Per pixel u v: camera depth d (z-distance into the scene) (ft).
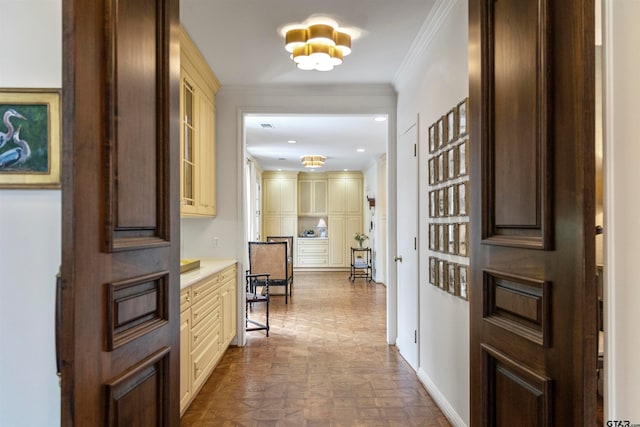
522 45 3.51
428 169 9.28
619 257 2.64
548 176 3.08
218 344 10.55
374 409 8.48
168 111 4.06
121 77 3.18
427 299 9.46
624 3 2.60
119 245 3.09
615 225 2.67
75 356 2.63
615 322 2.66
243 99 12.87
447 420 7.97
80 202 2.69
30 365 3.34
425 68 9.47
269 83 12.53
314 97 12.88
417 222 10.25
